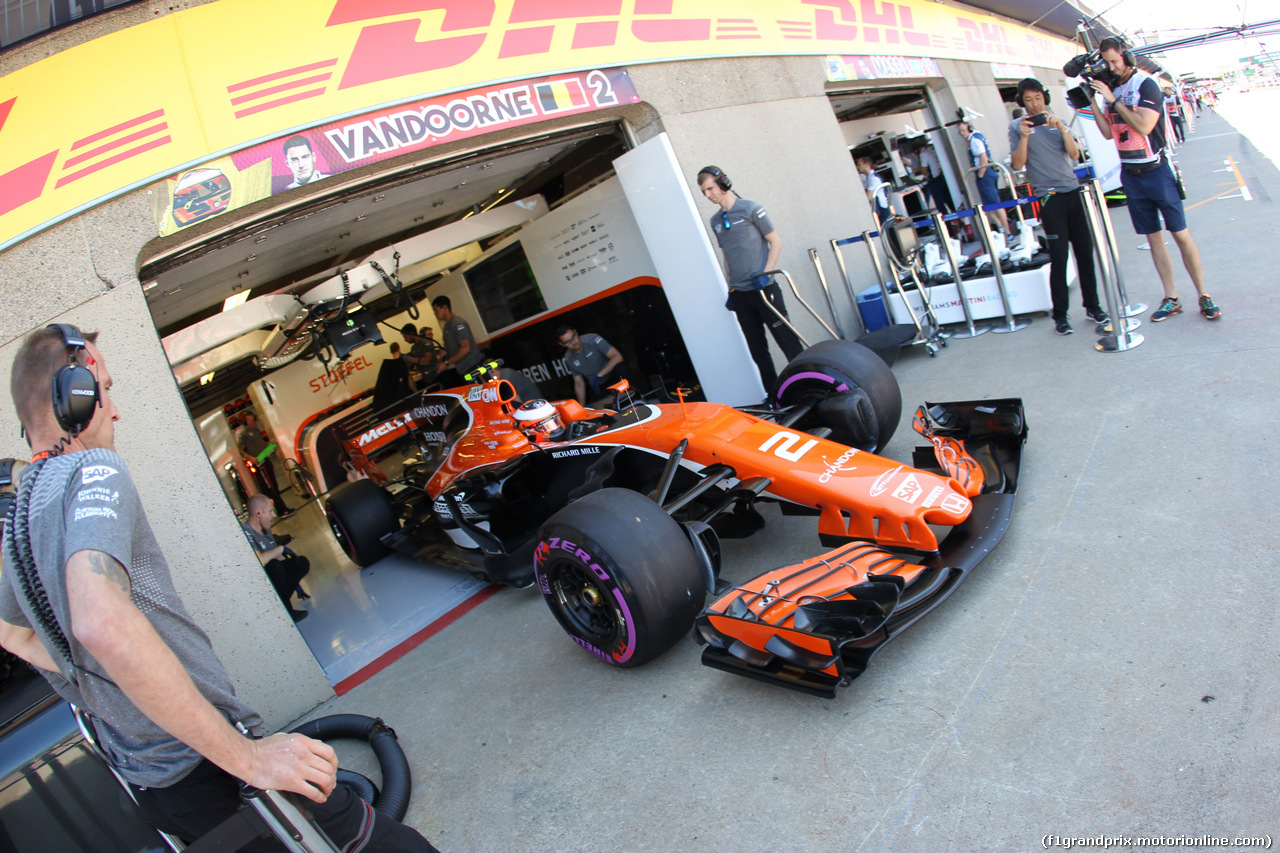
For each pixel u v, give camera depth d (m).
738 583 3.25
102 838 1.88
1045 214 4.99
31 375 1.39
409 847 1.60
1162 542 2.63
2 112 2.99
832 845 1.87
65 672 1.35
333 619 4.76
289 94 3.62
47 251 3.03
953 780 1.94
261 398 9.05
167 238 3.35
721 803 2.13
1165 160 4.35
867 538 2.90
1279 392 3.36
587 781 2.40
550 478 3.96
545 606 3.80
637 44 5.16
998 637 2.44
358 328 5.97
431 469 5.08
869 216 7.27
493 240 7.52
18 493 1.35
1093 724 1.98
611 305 6.71
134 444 3.08
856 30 7.74
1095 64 4.43
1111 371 4.24
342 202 4.18
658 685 2.81
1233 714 1.87
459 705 3.10
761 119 6.11
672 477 3.09
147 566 1.37
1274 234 5.99
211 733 1.24
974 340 5.78
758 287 5.05
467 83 4.21
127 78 3.26
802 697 2.47
